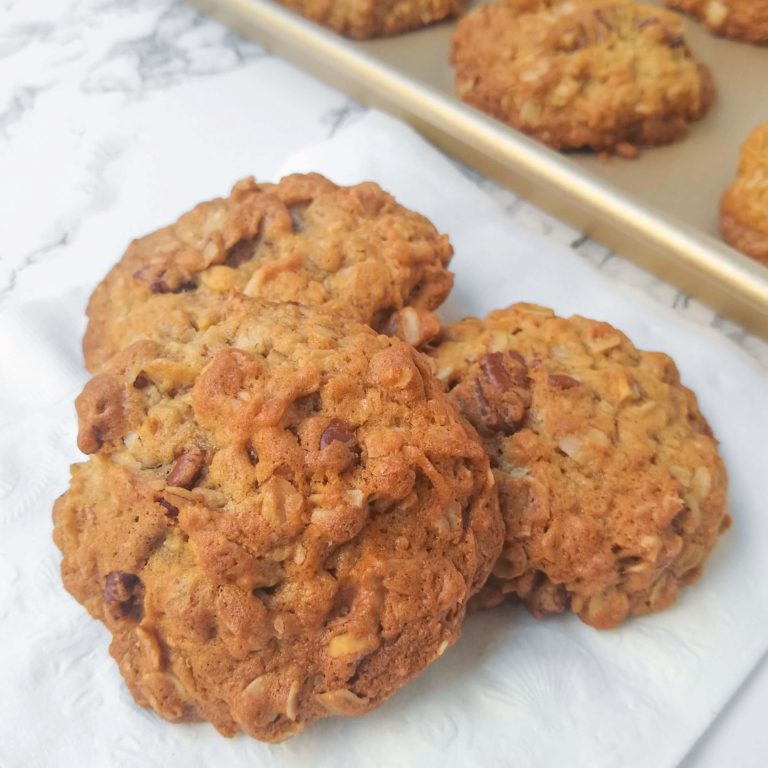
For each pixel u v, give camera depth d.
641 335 0.27
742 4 0.35
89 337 0.26
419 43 0.37
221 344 0.22
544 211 0.33
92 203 0.34
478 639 0.23
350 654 0.20
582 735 0.22
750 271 0.29
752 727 0.22
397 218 0.26
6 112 0.37
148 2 0.42
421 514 0.21
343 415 0.21
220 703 0.21
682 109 0.33
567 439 0.23
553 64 0.33
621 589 0.23
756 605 0.23
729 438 0.26
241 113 0.37
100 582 0.22
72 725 0.22
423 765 0.21
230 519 0.20
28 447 0.25
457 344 0.25
